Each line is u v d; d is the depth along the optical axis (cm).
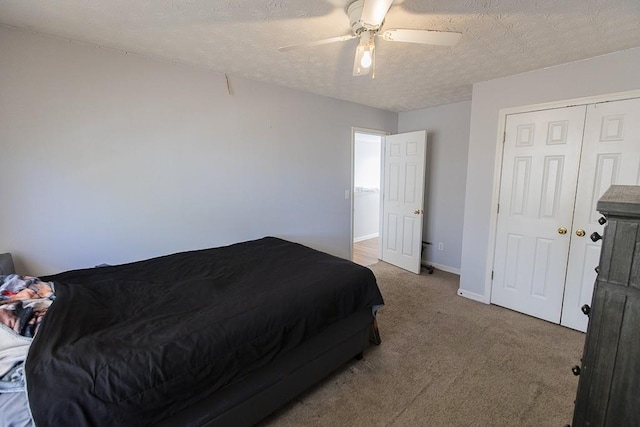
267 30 188
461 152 386
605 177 231
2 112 185
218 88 272
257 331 146
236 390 142
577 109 239
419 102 385
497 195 292
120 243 234
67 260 214
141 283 184
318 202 369
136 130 233
